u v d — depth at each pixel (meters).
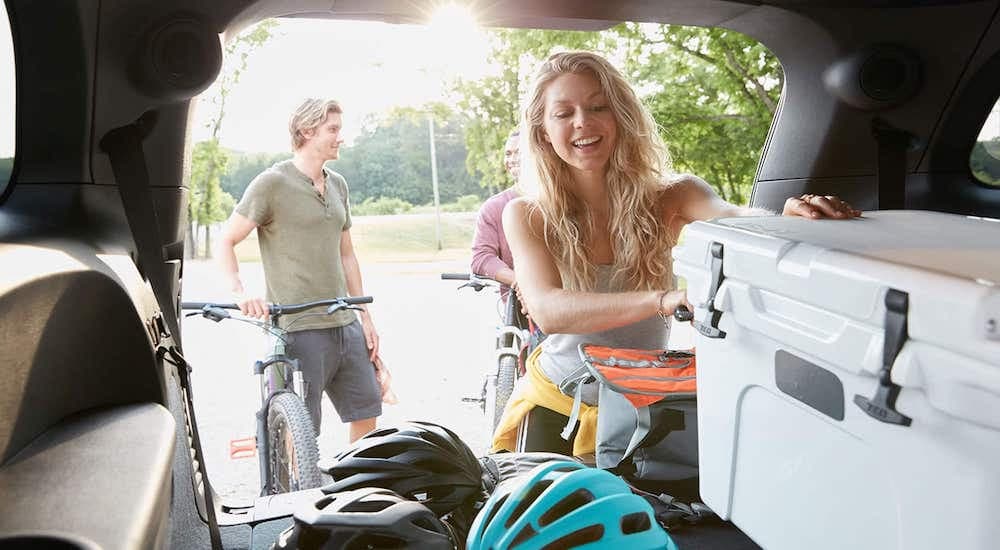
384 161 34.03
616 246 2.14
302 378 3.56
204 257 24.39
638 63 10.77
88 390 1.70
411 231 31.30
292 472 3.39
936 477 0.82
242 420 6.94
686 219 2.21
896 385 0.84
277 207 3.68
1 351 1.29
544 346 2.25
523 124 2.14
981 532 0.77
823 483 1.03
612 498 1.25
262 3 2.15
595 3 2.62
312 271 3.74
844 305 0.92
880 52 2.79
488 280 4.06
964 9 2.72
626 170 2.10
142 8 1.94
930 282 0.78
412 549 1.17
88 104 1.94
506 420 2.25
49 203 1.96
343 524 1.15
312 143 3.72
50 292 1.47
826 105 2.95
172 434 1.55
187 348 10.76
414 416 6.78
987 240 1.04
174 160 2.24
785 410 1.10
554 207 2.10
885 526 0.91
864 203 3.15
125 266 1.96
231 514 2.34
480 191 34.34
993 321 0.71
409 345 10.24
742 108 10.52
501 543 1.21
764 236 1.12
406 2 2.45
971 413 0.75
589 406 2.09
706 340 1.32
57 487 1.18
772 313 1.10
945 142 3.06
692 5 2.65
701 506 1.84
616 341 2.14
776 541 1.16
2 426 1.28
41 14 1.81
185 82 2.00
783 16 2.75
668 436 1.83
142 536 1.09
